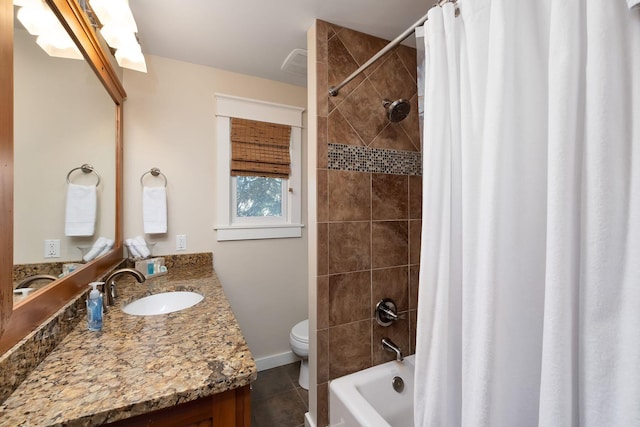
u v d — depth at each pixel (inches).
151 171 69.9
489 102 26.2
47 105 34.8
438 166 34.6
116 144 61.0
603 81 19.2
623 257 18.9
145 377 25.9
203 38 63.7
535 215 26.3
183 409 25.6
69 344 32.4
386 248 63.7
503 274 25.9
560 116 21.3
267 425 60.7
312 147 57.6
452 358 33.9
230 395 27.2
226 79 78.8
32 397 23.0
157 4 52.3
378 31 61.1
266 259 84.0
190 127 74.6
